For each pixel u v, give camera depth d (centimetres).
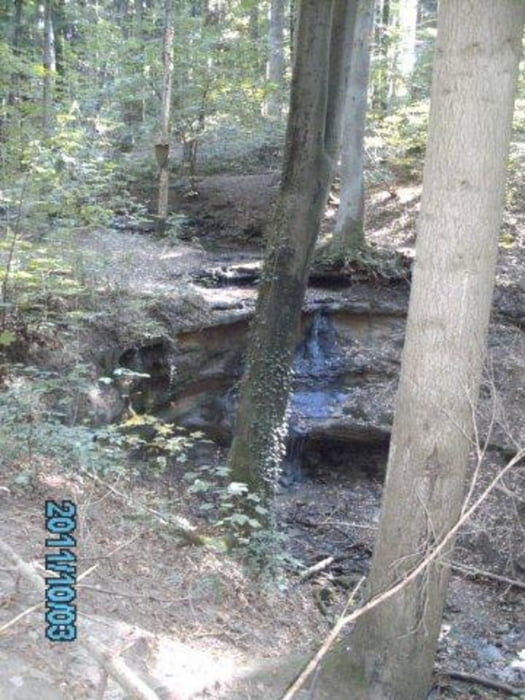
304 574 775
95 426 857
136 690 274
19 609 411
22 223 866
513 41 393
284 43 1920
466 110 397
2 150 833
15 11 1575
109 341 952
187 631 505
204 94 1619
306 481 1119
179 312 1084
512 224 1509
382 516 456
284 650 539
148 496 780
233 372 1152
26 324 858
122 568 552
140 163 1658
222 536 729
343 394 1212
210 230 1631
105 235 1168
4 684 351
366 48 1331
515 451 966
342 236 1379
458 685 608
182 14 1614
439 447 430
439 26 404
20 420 700
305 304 1262
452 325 419
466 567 458
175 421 1082
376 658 458
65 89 1219
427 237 418
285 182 749
